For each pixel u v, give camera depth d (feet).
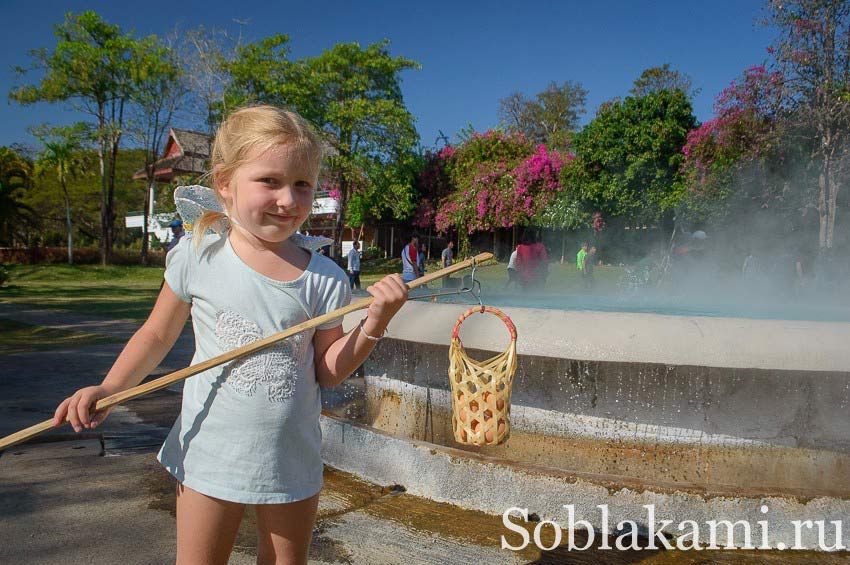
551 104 161.27
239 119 5.02
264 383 4.91
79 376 19.93
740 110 47.67
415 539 8.07
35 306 50.42
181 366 21.93
